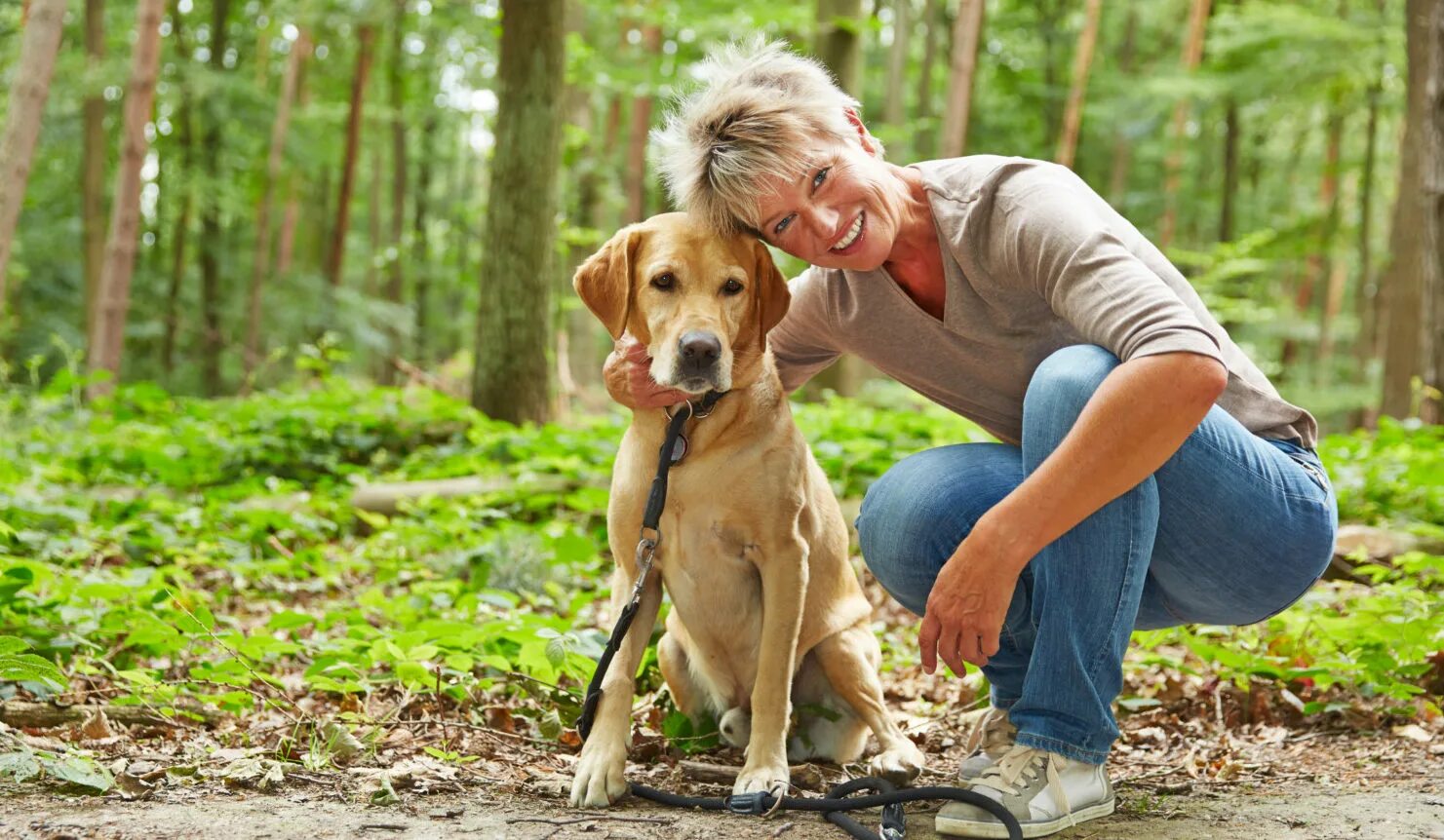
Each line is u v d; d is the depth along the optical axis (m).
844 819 2.12
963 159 2.40
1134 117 16.25
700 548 2.57
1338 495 5.58
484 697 3.19
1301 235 16.11
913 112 22.45
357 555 5.24
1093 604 2.05
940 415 7.64
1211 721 3.19
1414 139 11.06
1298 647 3.51
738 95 2.34
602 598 4.54
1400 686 3.02
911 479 2.38
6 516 4.88
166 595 3.27
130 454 6.97
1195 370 1.87
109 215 19.55
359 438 7.71
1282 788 2.41
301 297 18.48
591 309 2.65
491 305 8.11
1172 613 2.45
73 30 18.44
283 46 21.27
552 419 8.33
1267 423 2.32
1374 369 17.34
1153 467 1.92
